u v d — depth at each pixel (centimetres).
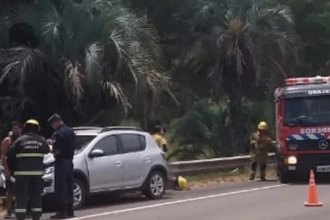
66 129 1447
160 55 2561
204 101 2975
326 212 1420
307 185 2058
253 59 2827
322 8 3644
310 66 3572
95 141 1622
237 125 2944
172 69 3011
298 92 2139
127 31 2198
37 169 1332
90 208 1602
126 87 2195
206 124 2927
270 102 2967
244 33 2816
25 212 1325
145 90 2211
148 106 2342
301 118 2125
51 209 1636
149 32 2341
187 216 1393
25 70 2066
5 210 1616
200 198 1753
